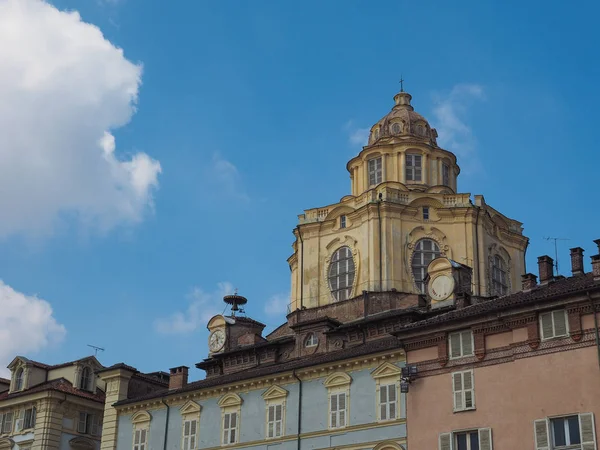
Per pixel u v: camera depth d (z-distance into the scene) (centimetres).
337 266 7062
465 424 4578
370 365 5241
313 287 7125
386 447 4988
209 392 6019
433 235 6962
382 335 5962
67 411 7388
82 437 7406
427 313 5838
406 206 6975
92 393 7650
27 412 7431
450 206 7019
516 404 4441
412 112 7975
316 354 6216
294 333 6775
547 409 4331
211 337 7231
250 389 5816
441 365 4781
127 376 6856
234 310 7700
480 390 4594
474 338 4703
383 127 7875
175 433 6116
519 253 7388
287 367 5628
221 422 5872
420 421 4756
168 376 7775
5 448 7375
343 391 5309
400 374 5050
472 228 6938
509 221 7438
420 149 7544
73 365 7675
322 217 7338
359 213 7031
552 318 4462
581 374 4281
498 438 4441
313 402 5438
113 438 6500
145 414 6369
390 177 7500
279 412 5581
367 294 6588
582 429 4188
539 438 4300
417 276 6844
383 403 5097
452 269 5950
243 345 7038
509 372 4522
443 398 4712
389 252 6825
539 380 4403
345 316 6650
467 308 5022
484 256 6919
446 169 7700
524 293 4934
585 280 4734
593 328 4319
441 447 4616
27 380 7656
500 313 4619
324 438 5291
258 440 5616
